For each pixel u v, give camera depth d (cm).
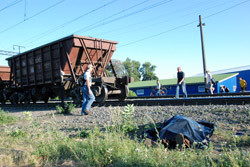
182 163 285
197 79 3450
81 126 631
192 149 342
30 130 620
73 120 758
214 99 811
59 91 1264
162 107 797
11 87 1692
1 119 839
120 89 1185
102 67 1237
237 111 595
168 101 918
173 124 393
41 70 1353
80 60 1180
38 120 839
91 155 338
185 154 321
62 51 1181
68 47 1134
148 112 731
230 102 778
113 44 1277
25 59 1484
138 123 577
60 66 1185
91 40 1166
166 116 636
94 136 464
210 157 308
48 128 600
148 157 309
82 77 873
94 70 1188
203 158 305
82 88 864
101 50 1202
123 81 1138
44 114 1006
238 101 762
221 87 2425
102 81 1044
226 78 3306
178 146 354
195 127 396
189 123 393
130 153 334
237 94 1372
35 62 1401
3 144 468
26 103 1579
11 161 351
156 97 1672
